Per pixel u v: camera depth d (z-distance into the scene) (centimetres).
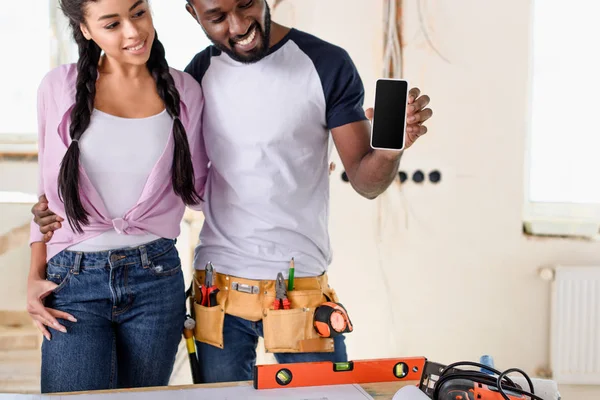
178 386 117
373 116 122
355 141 154
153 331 153
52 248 150
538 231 309
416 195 304
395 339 307
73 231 145
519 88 303
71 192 141
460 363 108
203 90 159
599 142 316
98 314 149
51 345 147
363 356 307
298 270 158
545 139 316
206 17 148
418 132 133
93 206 145
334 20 296
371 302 306
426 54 300
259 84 154
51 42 298
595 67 313
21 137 298
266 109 155
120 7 137
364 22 297
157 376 156
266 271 157
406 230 304
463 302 308
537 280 309
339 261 304
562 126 316
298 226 158
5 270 293
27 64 299
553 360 303
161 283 153
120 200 147
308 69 155
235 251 159
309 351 156
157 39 153
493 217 307
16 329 292
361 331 306
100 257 147
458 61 300
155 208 150
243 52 150
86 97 143
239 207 158
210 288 158
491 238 307
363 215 303
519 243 308
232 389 116
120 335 155
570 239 308
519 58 302
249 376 166
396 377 120
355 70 158
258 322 160
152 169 147
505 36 300
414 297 307
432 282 307
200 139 162
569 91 314
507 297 309
